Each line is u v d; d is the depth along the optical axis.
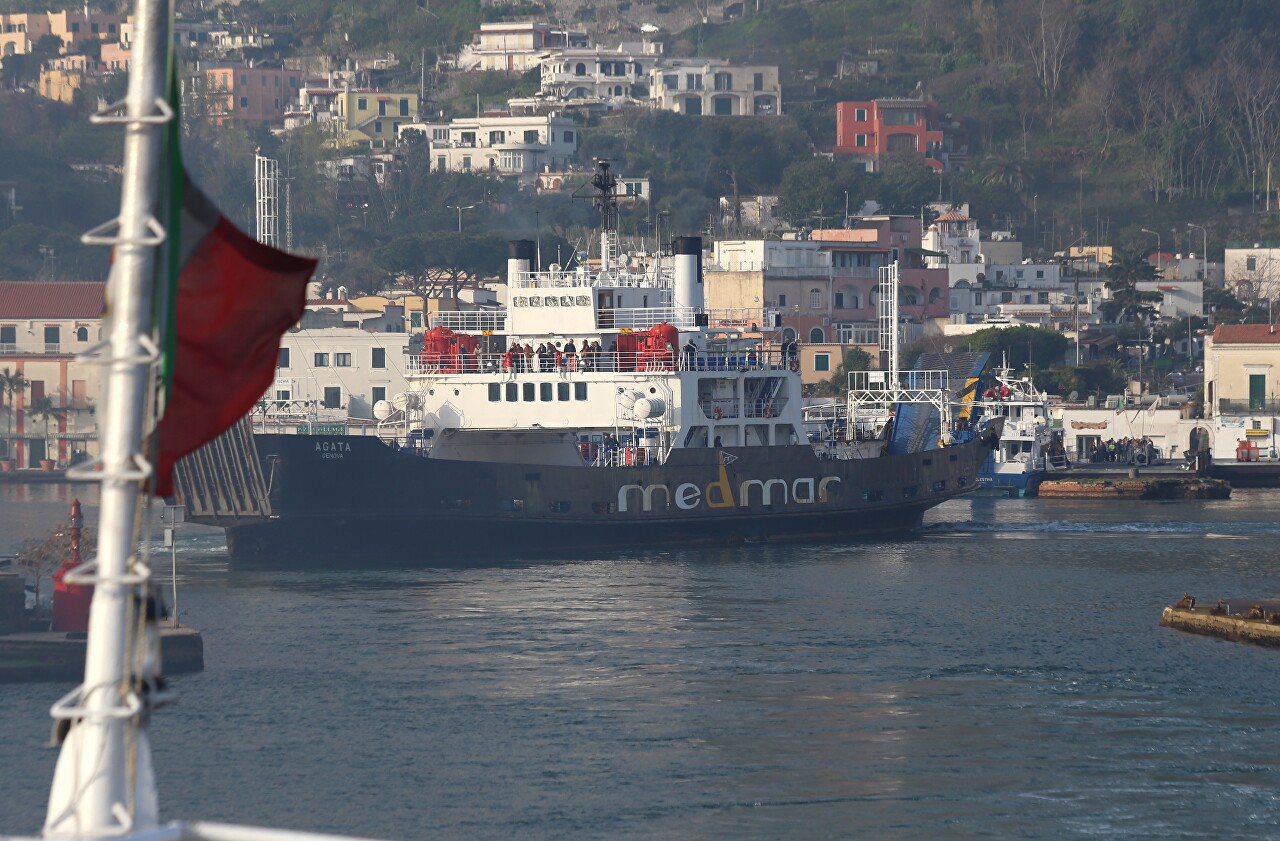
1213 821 153.12
